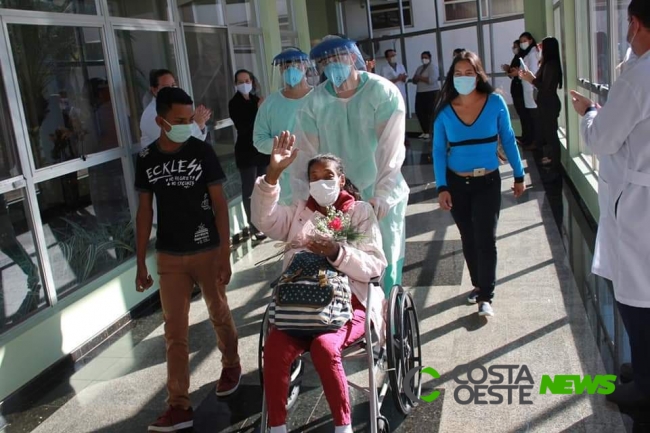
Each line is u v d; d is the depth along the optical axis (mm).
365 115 3455
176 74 6312
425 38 14141
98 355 4391
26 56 4273
